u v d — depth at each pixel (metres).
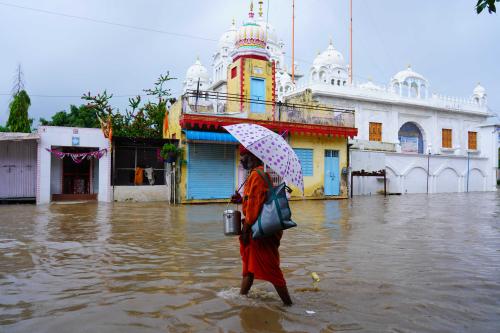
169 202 17.75
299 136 20.88
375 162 26.97
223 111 20.28
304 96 23.31
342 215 12.66
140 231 9.02
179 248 7.01
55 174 18.38
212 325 3.46
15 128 25.70
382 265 5.75
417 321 3.59
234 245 7.31
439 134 36.62
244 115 19.19
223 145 18.84
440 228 9.58
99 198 17.86
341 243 7.54
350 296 4.30
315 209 14.96
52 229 9.29
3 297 4.23
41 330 3.34
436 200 20.52
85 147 18.06
